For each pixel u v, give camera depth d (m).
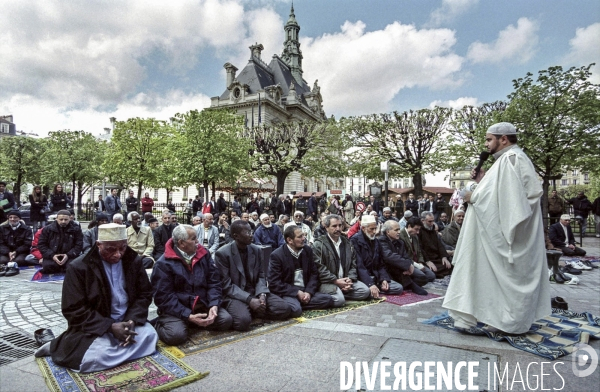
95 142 33.91
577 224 14.77
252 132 30.95
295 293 4.52
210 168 22.72
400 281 5.70
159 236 7.94
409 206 16.44
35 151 31.00
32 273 7.19
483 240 3.54
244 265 4.32
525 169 3.39
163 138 27.48
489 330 3.59
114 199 14.31
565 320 3.95
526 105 14.27
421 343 3.39
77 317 2.97
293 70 66.25
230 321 3.73
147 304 3.39
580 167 15.68
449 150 22.61
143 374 2.77
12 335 3.63
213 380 2.70
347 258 5.21
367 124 24.45
